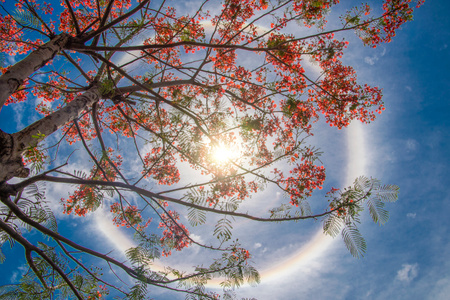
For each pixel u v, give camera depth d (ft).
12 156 7.73
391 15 14.89
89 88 14.98
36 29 11.48
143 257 8.55
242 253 9.57
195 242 10.36
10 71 8.91
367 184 8.46
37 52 10.12
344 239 7.95
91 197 10.64
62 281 9.66
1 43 16.57
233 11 18.02
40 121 9.34
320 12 15.40
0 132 7.51
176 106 12.98
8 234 8.49
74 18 12.05
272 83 16.55
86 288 9.78
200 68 15.37
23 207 9.02
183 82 16.74
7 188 7.78
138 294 8.48
